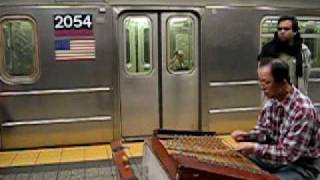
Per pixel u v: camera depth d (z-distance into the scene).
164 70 6.46
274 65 2.71
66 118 6.15
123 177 2.52
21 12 5.88
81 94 6.17
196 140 2.80
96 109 6.25
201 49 6.53
